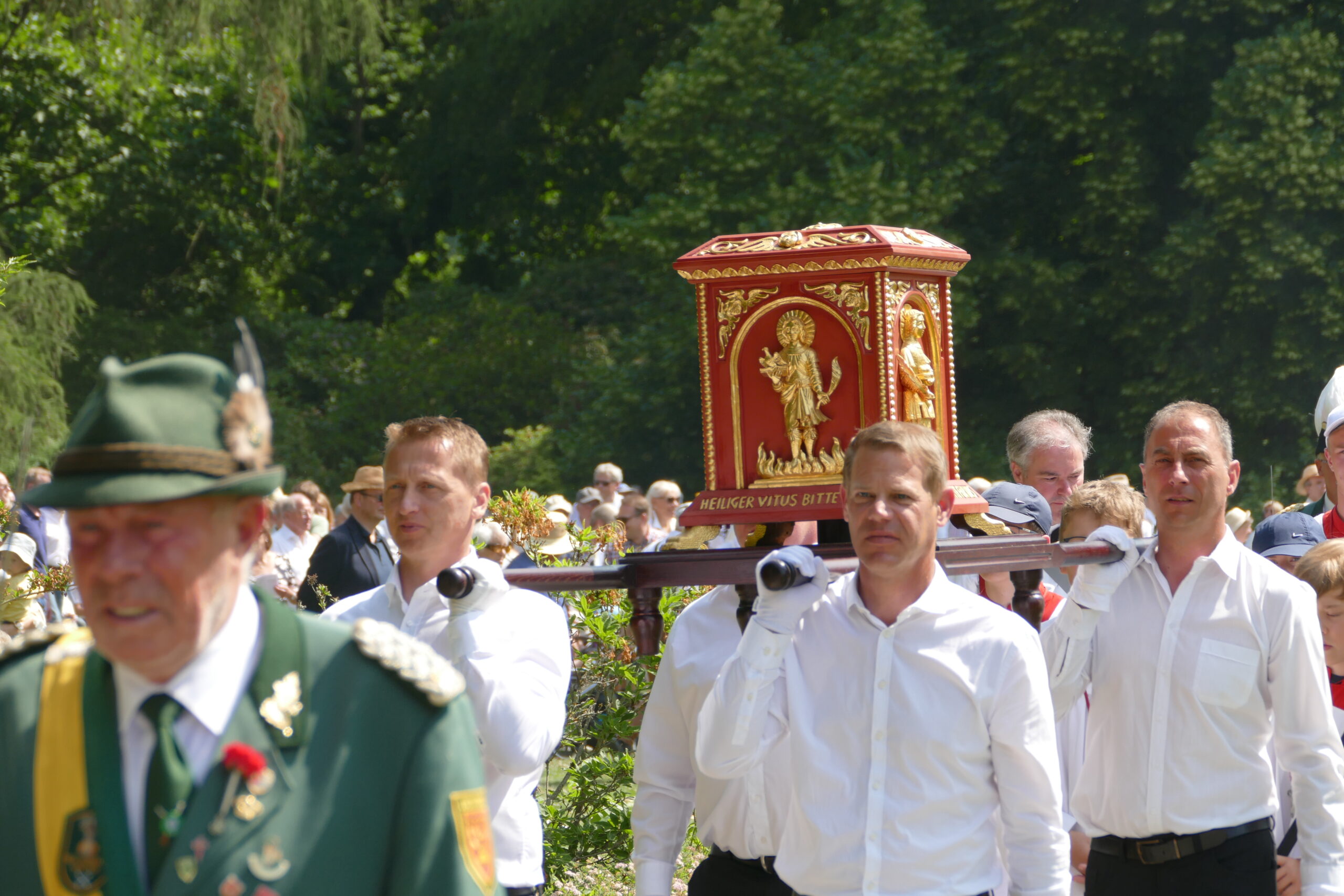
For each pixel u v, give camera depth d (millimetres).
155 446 3082
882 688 5383
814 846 5445
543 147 59562
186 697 3211
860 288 5977
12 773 3211
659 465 45000
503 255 63969
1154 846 7070
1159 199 38188
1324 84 34031
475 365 51562
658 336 43781
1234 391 36156
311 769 3244
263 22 40812
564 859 12289
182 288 54594
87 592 3111
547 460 46781
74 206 50219
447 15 62094
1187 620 7027
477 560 6266
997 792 5469
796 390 6090
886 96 38094
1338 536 10523
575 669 12531
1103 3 36594
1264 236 34375
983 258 37312
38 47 45156
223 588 3219
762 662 5266
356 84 60281
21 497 3146
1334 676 7855
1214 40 36062
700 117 40406
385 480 6613
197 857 3098
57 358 29906
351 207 61656
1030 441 10930
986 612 5434
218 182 53719
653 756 6512
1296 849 7598
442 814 3264
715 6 48969
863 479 5324
